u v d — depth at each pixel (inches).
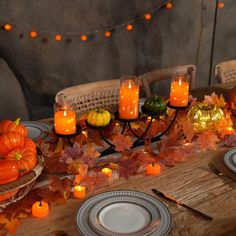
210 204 38.0
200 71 116.8
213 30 114.3
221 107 53.8
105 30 97.2
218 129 49.1
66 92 61.2
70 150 39.6
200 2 108.0
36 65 92.1
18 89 91.3
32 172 35.2
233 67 80.0
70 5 90.8
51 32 91.0
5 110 90.0
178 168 43.8
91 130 48.8
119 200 36.5
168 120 51.0
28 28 88.0
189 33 109.4
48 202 37.1
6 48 87.4
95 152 40.4
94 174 39.7
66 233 33.7
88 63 98.3
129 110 43.6
